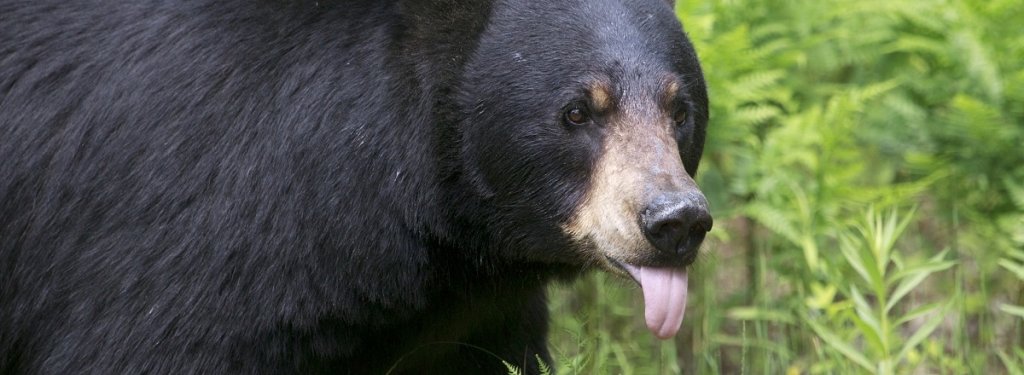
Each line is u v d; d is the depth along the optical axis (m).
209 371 9.76
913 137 15.30
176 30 10.25
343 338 10.17
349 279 9.94
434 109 9.92
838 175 14.07
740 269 15.39
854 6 15.52
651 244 9.34
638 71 9.65
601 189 9.62
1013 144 14.51
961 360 12.61
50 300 10.18
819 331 11.53
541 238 10.03
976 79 14.89
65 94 10.41
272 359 9.93
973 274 14.71
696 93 10.16
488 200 10.00
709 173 14.45
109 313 9.83
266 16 10.15
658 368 13.53
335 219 9.84
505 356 11.28
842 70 16.39
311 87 9.95
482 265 10.35
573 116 9.67
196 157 9.91
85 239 10.05
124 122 10.12
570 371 12.00
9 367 10.66
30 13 10.71
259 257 9.77
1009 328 14.16
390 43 9.96
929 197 15.52
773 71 14.44
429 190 9.98
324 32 10.05
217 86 10.03
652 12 9.95
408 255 10.04
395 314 10.24
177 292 9.72
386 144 9.87
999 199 14.70
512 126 9.76
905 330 14.49
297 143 9.87
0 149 10.52
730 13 15.33
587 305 14.02
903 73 15.63
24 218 10.41
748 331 14.47
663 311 9.47
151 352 9.71
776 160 14.23
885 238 11.63
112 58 10.35
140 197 9.91
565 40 9.70
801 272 13.94
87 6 10.61
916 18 15.23
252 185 9.84
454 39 9.91
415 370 11.05
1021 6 14.88
